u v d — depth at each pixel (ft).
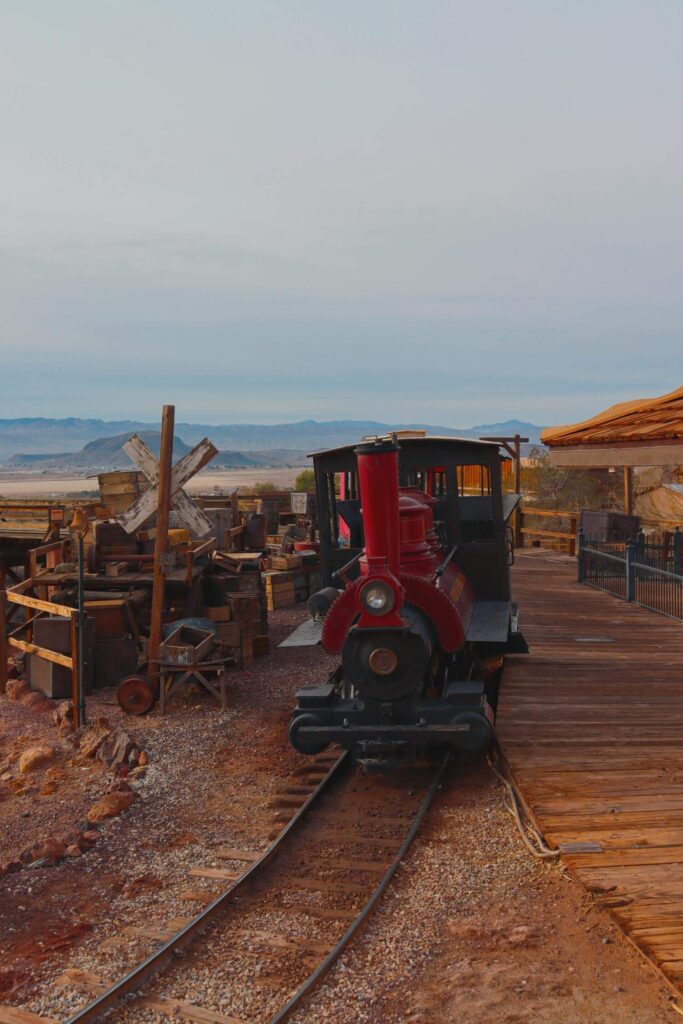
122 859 22.07
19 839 23.54
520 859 19.47
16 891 20.49
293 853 21.30
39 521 59.16
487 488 32.71
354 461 32.07
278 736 31.19
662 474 82.43
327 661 42.60
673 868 17.31
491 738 26.13
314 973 15.33
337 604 25.61
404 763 27.17
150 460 36.04
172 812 24.93
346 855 20.98
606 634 41.16
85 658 36.96
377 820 22.97
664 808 20.30
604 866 17.48
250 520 60.70
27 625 39.93
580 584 58.44
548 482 95.30
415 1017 14.02
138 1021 14.61
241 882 19.29
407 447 32.07
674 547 52.19
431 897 18.25
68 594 39.65
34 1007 15.31
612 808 20.36
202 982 15.74
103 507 45.83
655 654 36.65
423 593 25.43
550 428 49.65
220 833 23.22
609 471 90.94
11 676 40.70
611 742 25.07
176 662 34.01
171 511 36.14
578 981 14.62
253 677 39.58
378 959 15.99
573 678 32.68
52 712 34.40
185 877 20.65
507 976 14.94
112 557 40.81
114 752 29.22
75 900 19.98
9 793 26.96
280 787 26.40
